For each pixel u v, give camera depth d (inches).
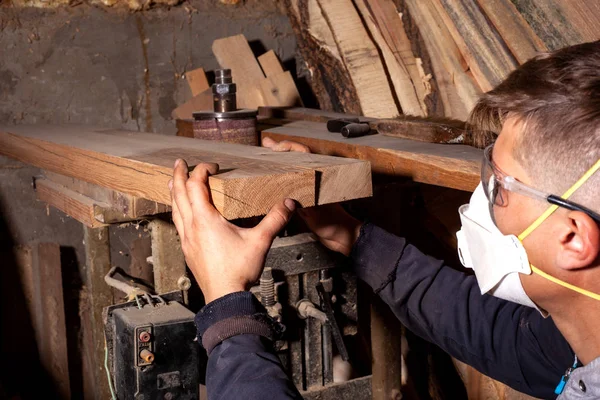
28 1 94.8
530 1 69.5
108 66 100.3
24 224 99.7
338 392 69.1
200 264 39.0
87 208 59.5
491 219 36.1
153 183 47.3
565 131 30.5
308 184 42.1
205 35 105.6
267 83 102.8
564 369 43.0
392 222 71.5
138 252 103.2
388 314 77.5
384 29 94.7
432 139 63.1
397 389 79.7
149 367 53.1
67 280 103.3
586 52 31.2
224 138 70.0
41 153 69.5
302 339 67.7
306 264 64.3
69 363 104.8
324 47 101.8
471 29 77.9
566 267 32.3
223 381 36.8
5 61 94.8
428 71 88.7
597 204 30.4
